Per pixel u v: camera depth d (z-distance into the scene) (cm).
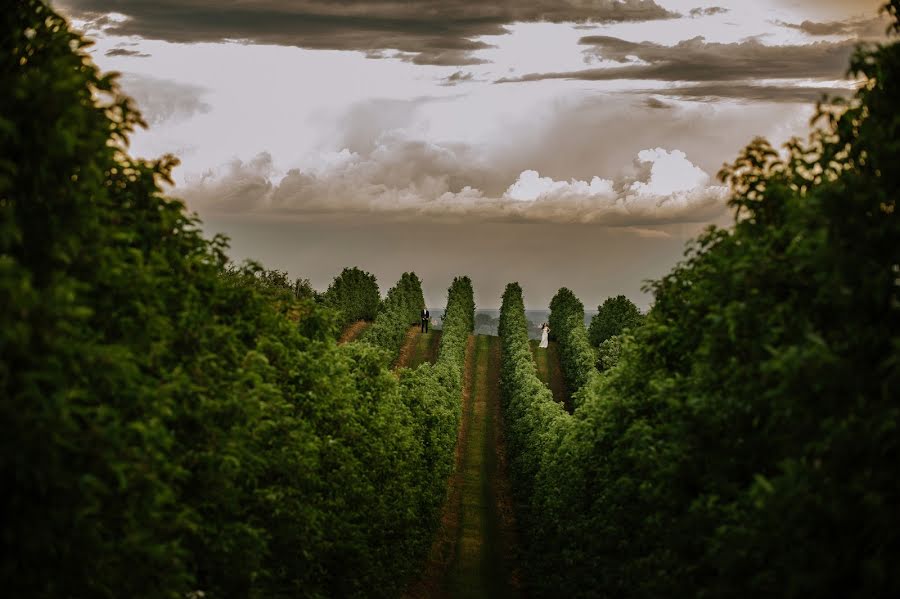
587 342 7031
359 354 2750
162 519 1004
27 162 827
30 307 721
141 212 1098
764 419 1082
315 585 1841
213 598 1247
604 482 1923
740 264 1038
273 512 1439
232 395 1211
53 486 773
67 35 988
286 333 1669
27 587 782
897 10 1009
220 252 1359
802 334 925
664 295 1634
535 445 3991
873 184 864
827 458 838
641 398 1788
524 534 3894
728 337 1136
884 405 789
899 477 779
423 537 3394
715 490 1180
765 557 941
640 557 1636
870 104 980
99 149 939
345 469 1864
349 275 9431
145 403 951
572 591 2270
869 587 771
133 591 925
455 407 5253
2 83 826
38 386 796
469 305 10569
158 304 1058
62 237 837
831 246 843
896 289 834
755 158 1205
